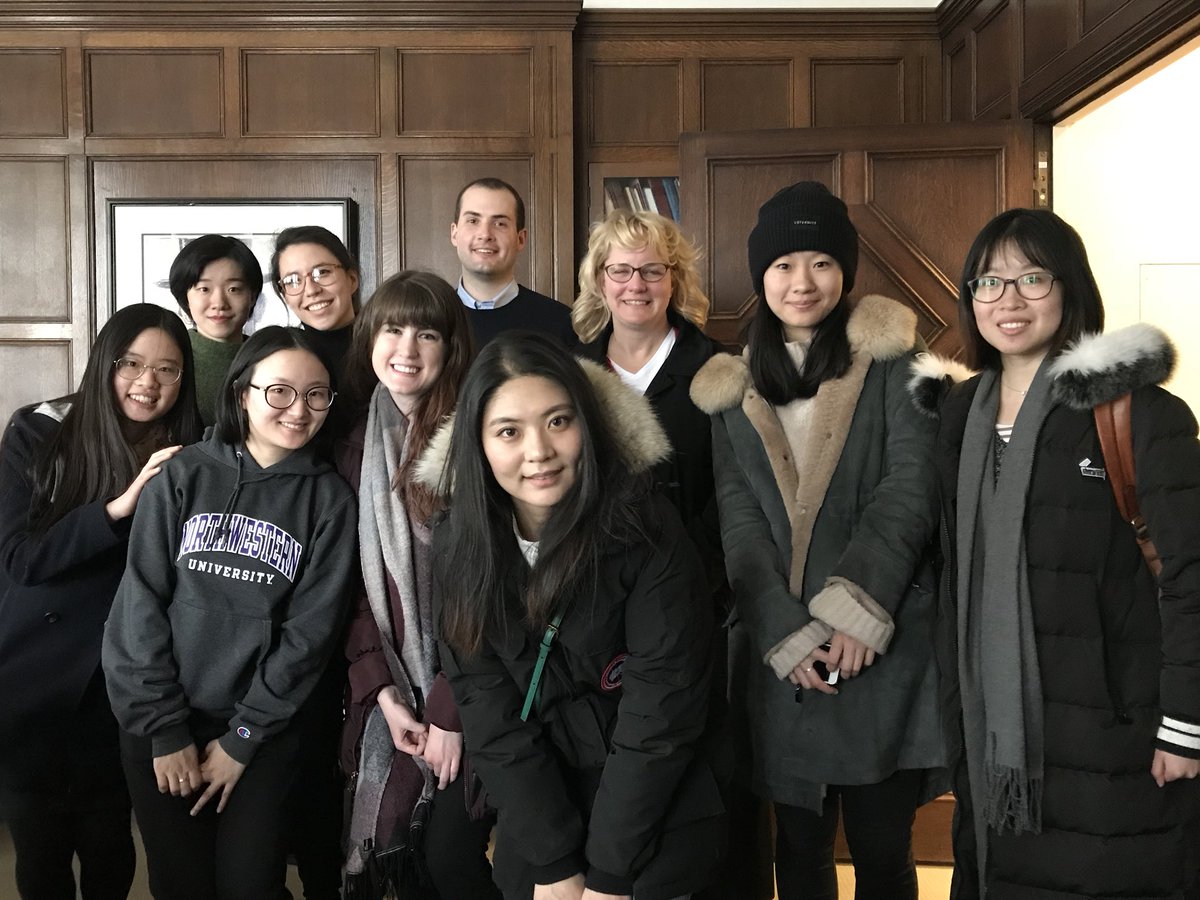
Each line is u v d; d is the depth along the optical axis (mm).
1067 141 3504
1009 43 3252
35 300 3637
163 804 1786
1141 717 1501
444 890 1790
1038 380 1605
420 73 3646
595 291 2221
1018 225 1624
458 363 1913
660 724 1466
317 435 1980
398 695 1830
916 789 1845
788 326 1964
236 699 1815
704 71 3756
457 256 3678
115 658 1786
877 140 3201
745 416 1943
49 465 1967
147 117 3633
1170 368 1520
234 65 3623
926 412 1834
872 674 1776
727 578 1948
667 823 1513
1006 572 1575
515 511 1562
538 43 3635
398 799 1812
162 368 2000
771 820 2141
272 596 1805
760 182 3252
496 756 1526
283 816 1796
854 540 1778
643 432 1568
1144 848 1486
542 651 1509
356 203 3666
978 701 1632
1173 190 3537
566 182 3639
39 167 3627
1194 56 3508
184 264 2467
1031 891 1556
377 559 1841
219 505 1835
